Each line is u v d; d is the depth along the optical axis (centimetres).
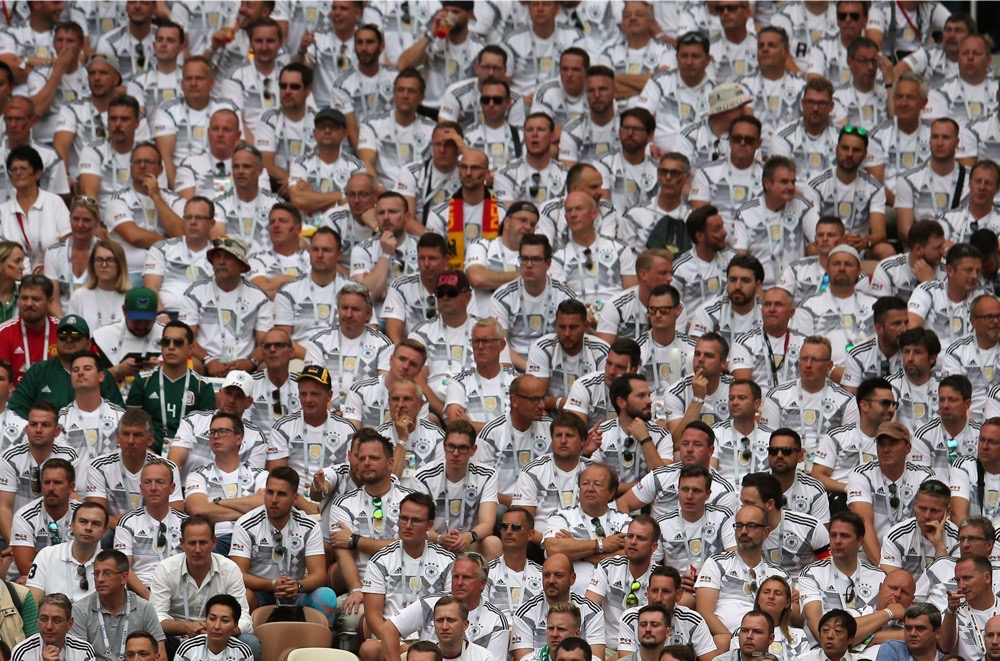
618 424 4572
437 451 4497
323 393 4506
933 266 5162
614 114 5734
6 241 4959
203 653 3856
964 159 5853
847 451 4625
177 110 5678
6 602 3947
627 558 4159
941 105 6009
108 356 4797
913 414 4812
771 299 4856
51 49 6084
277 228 5225
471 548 4284
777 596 3962
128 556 4169
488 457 4559
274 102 5888
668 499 4388
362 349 4841
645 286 4959
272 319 4994
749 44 6056
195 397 4606
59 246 5100
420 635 4069
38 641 3853
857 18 6062
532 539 4356
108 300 4953
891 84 6006
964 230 5472
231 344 4944
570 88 5809
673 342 4850
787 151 5656
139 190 5353
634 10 6062
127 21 6181
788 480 4406
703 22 6156
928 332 4784
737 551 4169
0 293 4938
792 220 5344
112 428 4497
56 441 4447
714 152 5666
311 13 6156
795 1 6234
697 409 4591
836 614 3959
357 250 5212
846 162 5469
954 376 4666
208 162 5538
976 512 4503
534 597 4138
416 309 5041
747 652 3859
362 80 5884
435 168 5475
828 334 5066
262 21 5888
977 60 5962
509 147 5681
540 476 4444
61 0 6091
